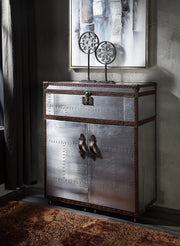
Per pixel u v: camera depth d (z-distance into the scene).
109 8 3.20
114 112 2.86
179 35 2.99
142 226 2.84
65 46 3.50
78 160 3.08
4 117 3.42
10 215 2.99
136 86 2.74
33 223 2.84
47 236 2.62
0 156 3.47
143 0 3.06
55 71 3.59
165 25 3.03
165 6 3.01
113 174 2.92
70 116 3.08
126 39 3.16
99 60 3.30
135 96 2.75
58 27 3.51
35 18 3.61
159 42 3.07
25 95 3.55
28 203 3.26
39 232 2.68
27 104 3.57
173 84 3.05
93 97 2.94
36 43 3.64
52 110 3.17
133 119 2.78
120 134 2.86
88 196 3.07
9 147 3.43
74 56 3.42
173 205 3.17
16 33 3.38
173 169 3.13
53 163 3.22
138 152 2.83
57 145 3.18
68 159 3.13
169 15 3.01
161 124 3.14
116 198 2.93
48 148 3.23
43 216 2.97
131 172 2.84
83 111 3.01
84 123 3.01
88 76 3.24
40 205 3.29
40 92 3.68
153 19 3.07
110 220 2.96
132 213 2.87
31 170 3.69
